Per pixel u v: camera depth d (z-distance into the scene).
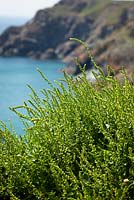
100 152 4.18
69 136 4.50
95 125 4.58
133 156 4.05
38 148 4.41
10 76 154.75
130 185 3.95
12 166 4.41
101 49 156.25
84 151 4.22
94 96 4.77
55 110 4.77
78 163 4.16
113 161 4.09
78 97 4.85
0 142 4.72
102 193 3.96
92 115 4.59
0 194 4.37
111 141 4.16
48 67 191.38
